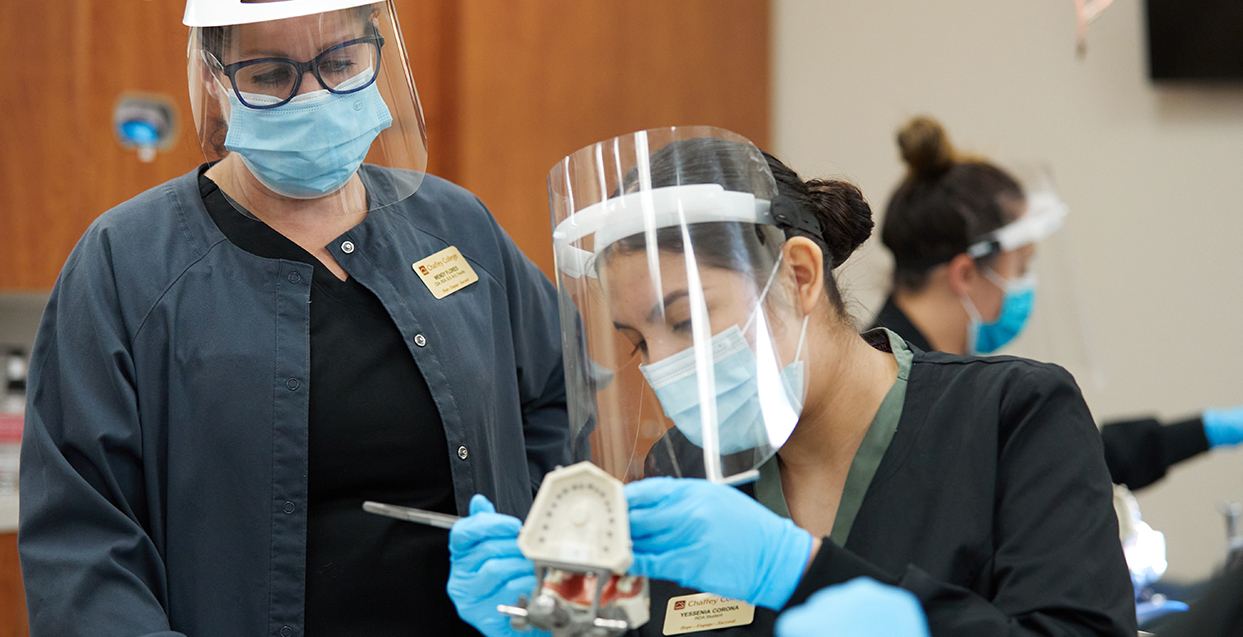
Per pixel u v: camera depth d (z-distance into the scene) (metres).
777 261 1.03
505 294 1.58
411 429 1.39
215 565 1.30
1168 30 2.84
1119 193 2.97
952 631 0.93
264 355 1.33
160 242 1.35
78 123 2.82
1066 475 1.04
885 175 3.49
